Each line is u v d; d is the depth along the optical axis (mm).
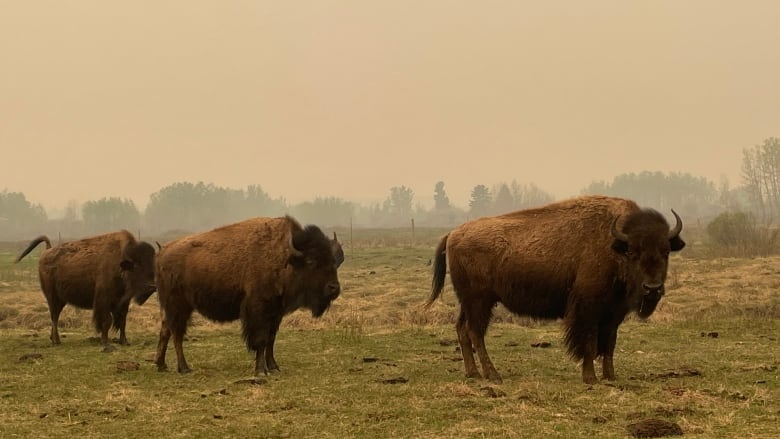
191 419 7316
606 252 8945
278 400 8109
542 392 8234
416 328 14703
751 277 20125
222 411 7672
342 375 9758
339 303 18875
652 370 9695
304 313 16859
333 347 12352
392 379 9141
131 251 13086
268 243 10297
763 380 8805
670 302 17156
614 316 9125
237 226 10766
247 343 10164
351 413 7461
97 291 13195
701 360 10281
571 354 9875
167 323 10562
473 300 9633
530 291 9367
